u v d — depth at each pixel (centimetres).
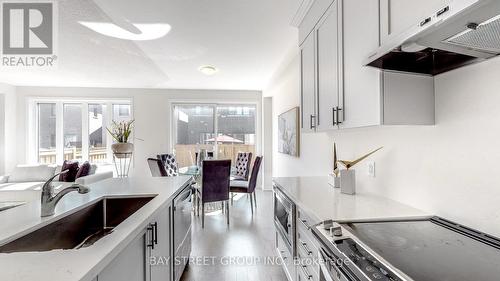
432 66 121
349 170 183
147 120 561
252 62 379
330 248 100
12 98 511
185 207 239
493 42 89
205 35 282
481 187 105
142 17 239
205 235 321
